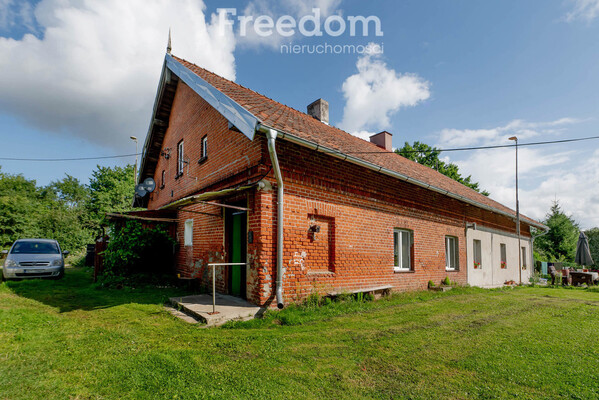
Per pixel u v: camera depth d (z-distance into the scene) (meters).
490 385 3.24
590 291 12.99
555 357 4.10
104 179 31.42
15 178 33.41
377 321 5.83
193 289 8.38
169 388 3.00
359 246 7.96
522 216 16.95
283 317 5.66
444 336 4.98
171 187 12.41
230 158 7.62
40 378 3.12
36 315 5.50
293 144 6.68
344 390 3.09
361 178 8.19
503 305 8.12
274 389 3.05
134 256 9.68
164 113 13.12
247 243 6.51
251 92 9.98
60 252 11.88
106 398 2.81
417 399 2.94
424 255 10.24
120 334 4.55
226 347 4.15
